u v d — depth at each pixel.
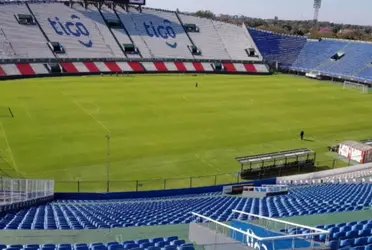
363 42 113.56
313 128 58.09
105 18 105.88
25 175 37.72
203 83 87.56
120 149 45.47
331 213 22.77
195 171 41.56
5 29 91.31
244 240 14.51
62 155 42.81
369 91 88.00
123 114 58.84
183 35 111.69
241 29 120.31
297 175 42.50
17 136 47.25
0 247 16.23
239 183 38.84
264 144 50.19
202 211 25.56
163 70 98.44
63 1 104.12
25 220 22.84
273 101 73.50
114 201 33.38
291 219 21.42
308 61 114.38
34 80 80.25
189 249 14.12
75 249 15.58
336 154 48.66
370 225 18.33
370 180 40.34
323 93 83.62
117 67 94.31
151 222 22.30
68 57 91.94
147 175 39.91
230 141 50.38
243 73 106.69
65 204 30.61
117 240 18.88
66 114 57.00
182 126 55.06
